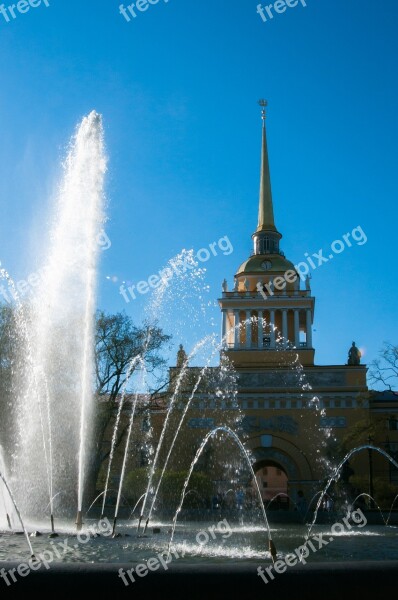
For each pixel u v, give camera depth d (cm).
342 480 5362
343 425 6191
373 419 6184
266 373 6394
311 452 6119
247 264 7775
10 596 521
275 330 7256
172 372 5756
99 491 4906
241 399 6262
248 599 527
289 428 6181
